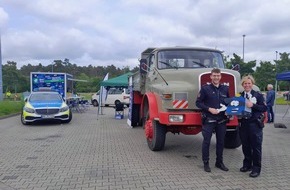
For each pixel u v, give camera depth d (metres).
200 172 6.10
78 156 7.49
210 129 6.11
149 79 9.04
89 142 9.43
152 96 7.91
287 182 5.48
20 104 22.78
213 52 8.73
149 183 5.43
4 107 19.81
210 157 7.37
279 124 12.62
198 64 8.38
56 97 15.46
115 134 11.10
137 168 6.40
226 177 5.77
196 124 6.75
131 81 13.11
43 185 5.36
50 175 5.93
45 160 7.11
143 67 9.20
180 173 6.04
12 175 5.95
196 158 7.27
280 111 22.28
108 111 23.16
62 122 14.86
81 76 66.88
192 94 6.93
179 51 8.57
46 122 15.00
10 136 10.66
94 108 27.16
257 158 5.78
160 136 7.66
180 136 10.41
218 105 5.97
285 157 7.47
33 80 22.47
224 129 6.20
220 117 6.07
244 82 5.80
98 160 7.09
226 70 7.17
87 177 5.79
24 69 83.19
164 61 8.41
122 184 5.39
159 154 7.69
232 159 7.18
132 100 12.68
